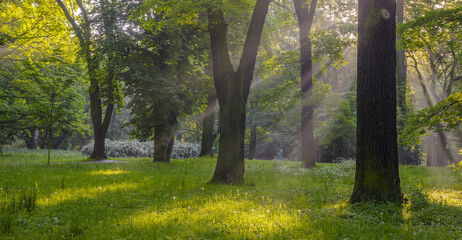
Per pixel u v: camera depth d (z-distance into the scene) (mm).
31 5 28312
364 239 5309
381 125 8414
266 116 34938
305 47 21328
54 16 28438
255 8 13133
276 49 35500
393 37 8781
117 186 10961
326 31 20188
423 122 12797
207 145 32594
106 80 24812
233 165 12266
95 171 16234
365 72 8727
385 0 8703
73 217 6555
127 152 37250
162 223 6113
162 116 23000
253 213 6840
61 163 21656
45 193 9328
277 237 5203
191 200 8391
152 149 38688
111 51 22078
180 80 24734
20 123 32719
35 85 28766
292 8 31719
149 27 17047
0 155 31000
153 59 23375
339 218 6832
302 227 5887
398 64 29250
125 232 5520
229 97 12578
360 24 9016
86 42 23312
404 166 22812
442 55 31438
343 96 38812
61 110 21547
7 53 28625
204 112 32438
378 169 8305
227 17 21969
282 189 11172
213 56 13055
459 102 12406
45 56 29078
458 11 12516
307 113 21109
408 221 6707
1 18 28281
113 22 22578
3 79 32031
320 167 19938
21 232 5418
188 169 18516
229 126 12422
